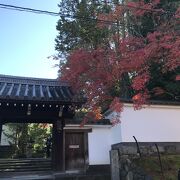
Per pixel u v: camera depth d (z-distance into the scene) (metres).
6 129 25.97
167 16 13.93
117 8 12.48
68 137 12.91
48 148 20.72
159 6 14.99
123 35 13.87
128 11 13.23
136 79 9.59
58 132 12.02
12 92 11.36
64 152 12.45
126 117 12.64
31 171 14.70
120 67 9.80
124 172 11.39
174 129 13.14
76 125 12.85
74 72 11.14
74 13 21.03
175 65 9.25
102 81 10.76
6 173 13.51
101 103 11.95
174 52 8.85
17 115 11.49
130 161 11.35
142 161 11.51
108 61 10.54
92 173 12.41
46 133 25.39
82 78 11.23
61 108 11.53
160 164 10.79
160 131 12.91
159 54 9.58
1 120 11.41
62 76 11.77
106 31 17.59
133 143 12.34
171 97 15.38
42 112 11.80
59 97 11.28
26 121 12.26
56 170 11.64
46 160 16.25
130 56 9.48
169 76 14.80
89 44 18.41
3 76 12.70
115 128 13.08
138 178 10.54
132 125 12.61
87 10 20.08
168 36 9.39
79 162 12.71
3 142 25.70
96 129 13.41
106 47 12.09
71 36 20.83
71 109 11.84
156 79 14.91
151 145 12.48
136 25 14.50
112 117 13.19
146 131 12.70
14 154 23.69
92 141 13.16
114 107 10.23
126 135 12.38
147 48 9.45
